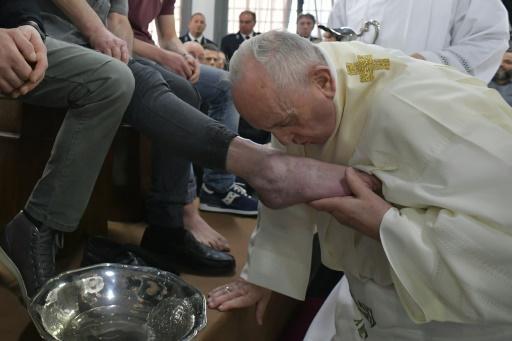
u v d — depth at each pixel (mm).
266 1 5805
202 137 954
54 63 907
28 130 1249
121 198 1509
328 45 880
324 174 866
